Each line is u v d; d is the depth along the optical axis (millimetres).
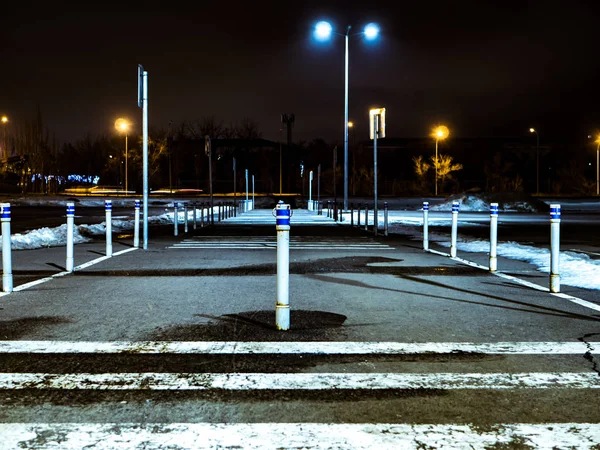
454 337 5945
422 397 4168
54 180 89750
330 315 7012
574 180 87188
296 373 4738
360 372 4770
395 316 6957
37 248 15398
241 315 7020
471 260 12797
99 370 4805
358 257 13461
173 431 3557
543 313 7129
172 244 16969
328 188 85625
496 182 84000
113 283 9492
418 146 106312
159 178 96000
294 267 11609
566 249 15836
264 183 95062
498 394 4234
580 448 3326
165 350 5434
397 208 53062
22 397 4148
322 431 3557
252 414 3840
